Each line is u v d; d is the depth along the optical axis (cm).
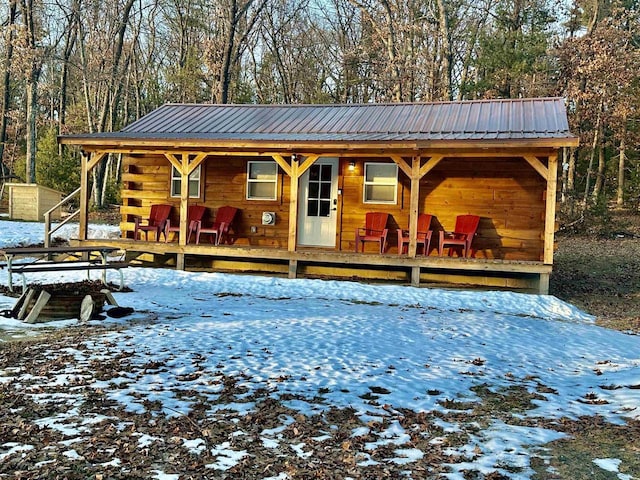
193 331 766
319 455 404
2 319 817
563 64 2442
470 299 1120
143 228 1430
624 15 2519
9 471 366
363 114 1524
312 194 1423
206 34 3578
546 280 1149
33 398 498
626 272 1536
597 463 403
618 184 2805
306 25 3525
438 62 2753
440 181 1335
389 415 491
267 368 609
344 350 696
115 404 489
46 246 1489
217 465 383
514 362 691
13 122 3756
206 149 1324
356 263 1264
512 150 1152
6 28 2561
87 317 825
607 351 767
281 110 1628
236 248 1316
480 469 389
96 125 3412
